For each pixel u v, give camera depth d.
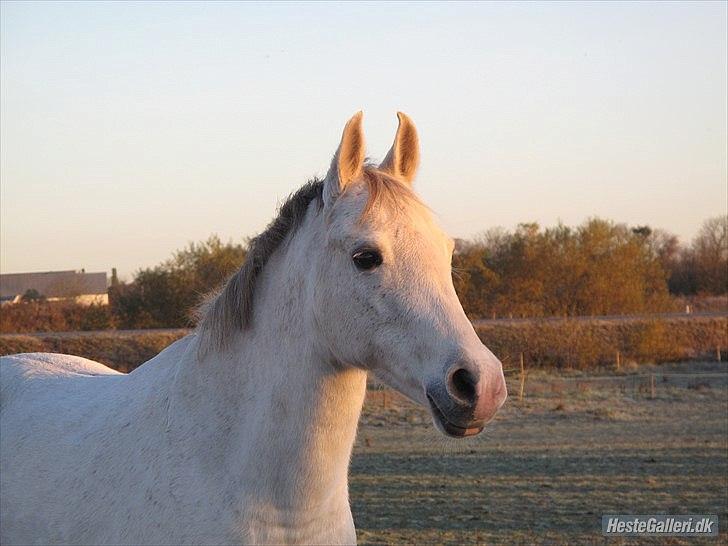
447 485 9.88
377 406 17.58
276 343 2.76
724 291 48.78
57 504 3.05
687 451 12.14
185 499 2.73
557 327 26.45
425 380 2.45
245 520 2.67
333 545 2.80
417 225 2.61
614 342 26.36
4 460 3.39
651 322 26.95
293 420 2.68
